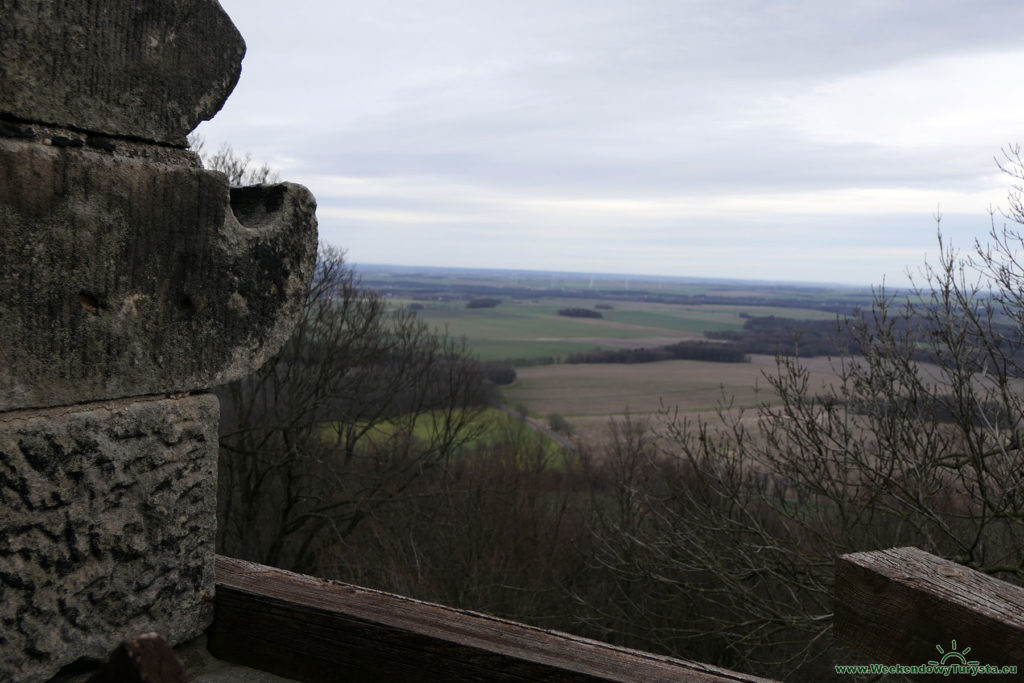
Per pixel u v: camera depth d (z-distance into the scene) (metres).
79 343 1.45
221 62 1.66
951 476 6.60
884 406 6.36
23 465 1.39
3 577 1.38
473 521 13.95
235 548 14.45
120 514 1.54
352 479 14.83
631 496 10.02
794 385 6.65
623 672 1.42
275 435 14.31
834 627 1.44
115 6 1.46
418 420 15.78
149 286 1.55
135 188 1.50
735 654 10.70
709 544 8.88
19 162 1.33
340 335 14.25
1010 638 1.16
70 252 1.42
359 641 1.59
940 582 1.31
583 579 13.59
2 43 1.31
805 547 8.35
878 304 6.40
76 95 1.41
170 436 1.62
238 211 1.86
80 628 1.50
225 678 1.66
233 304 1.70
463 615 1.61
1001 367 5.43
